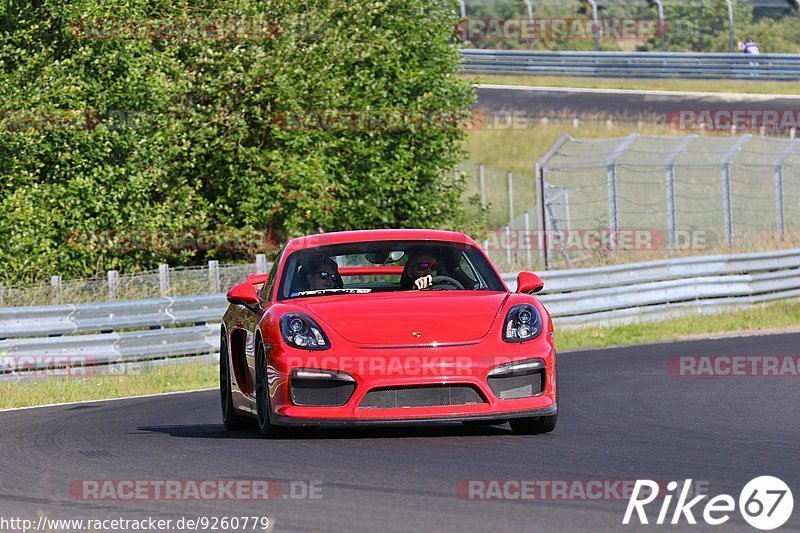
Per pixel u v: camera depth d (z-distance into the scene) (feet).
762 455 78.43
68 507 65.16
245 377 98.37
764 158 403.13
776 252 251.39
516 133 454.40
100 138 224.33
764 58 502.38
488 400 84.07
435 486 66.95
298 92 250.98
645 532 54.85
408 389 83.71
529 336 86.53
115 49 228.63
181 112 247.70
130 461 81.10
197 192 257.55
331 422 83.61
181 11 250.37
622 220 365.40
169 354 178.40
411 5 281.33
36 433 104.06
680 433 90.79
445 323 85.97
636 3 525.75
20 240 215.72
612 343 198.08
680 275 234.17
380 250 99.50
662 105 455.63
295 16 256.93
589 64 499.92
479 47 518.78
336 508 61.67
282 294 95.20
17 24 226.99
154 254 242.37
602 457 77.41
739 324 215.72
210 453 82.84
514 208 403.95
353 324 86.22
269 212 250.16
